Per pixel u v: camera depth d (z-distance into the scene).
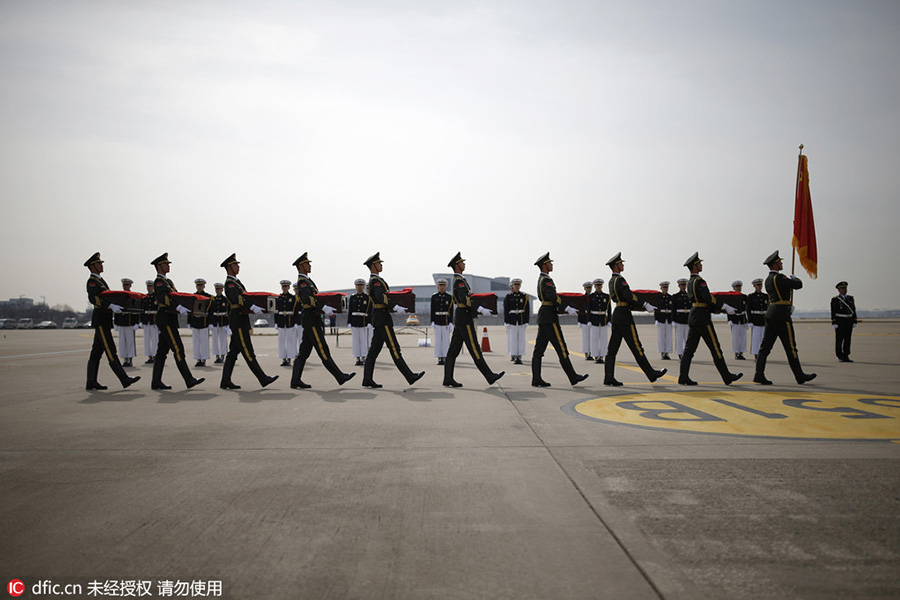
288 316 16.06
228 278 10.12
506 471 4.69
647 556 3.05
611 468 4.74
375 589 2.74
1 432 6.46
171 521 3.67
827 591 2.66
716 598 2.61
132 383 10.46
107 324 10.07
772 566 2.92
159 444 5.80
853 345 21.98
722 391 9.31
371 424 6.77
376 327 10.17
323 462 5.05
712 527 3.45
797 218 12.88
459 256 10.25
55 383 11.41
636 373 12.70
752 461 4.92
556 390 9.73
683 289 17.09
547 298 10.08
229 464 5.02
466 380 11.47
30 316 137.75
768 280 10.14
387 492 4.19
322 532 3.45
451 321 15.88
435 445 5.64
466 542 3.28
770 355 17.58
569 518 3.63
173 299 10.03
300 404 8.39
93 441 5.96
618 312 10.15
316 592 2.72
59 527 3.58
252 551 3.19
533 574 2.87
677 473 4.58
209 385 10.98
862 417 6.90
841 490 4.12
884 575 2.82
